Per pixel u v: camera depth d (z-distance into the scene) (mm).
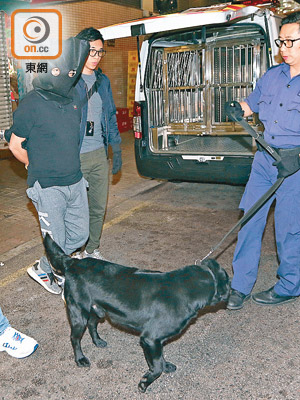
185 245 4457
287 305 3318
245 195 3250
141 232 4859
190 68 6492
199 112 6602
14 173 7516
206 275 2455
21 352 2773
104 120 3578
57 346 2930
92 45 3234
